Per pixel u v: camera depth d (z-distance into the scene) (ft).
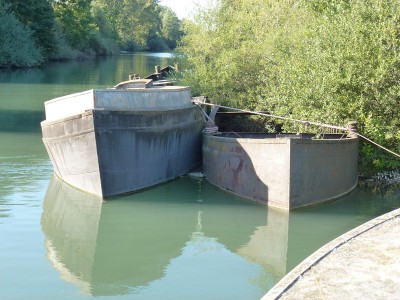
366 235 24.99
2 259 29.30
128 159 41.32
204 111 52.75
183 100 47.75
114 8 370.32
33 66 194.80
